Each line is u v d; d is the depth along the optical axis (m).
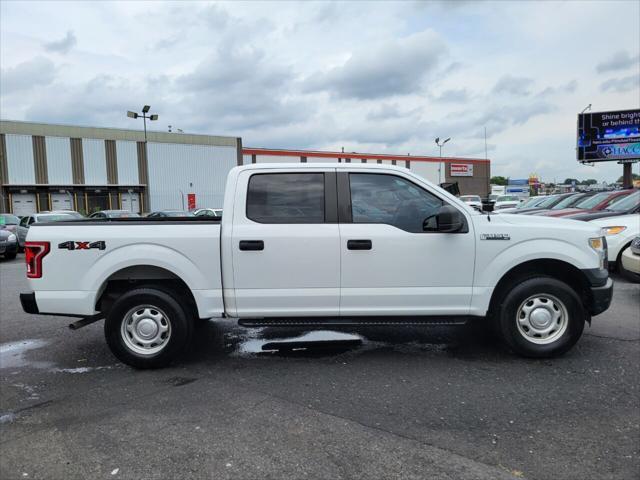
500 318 4.70
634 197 10.54
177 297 4.68
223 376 4.48
